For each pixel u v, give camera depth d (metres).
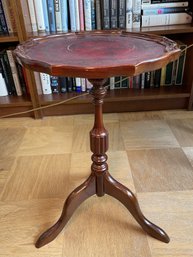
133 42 0.71
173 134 1.30
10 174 1.06
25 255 0.75
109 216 0.86
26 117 1.49
